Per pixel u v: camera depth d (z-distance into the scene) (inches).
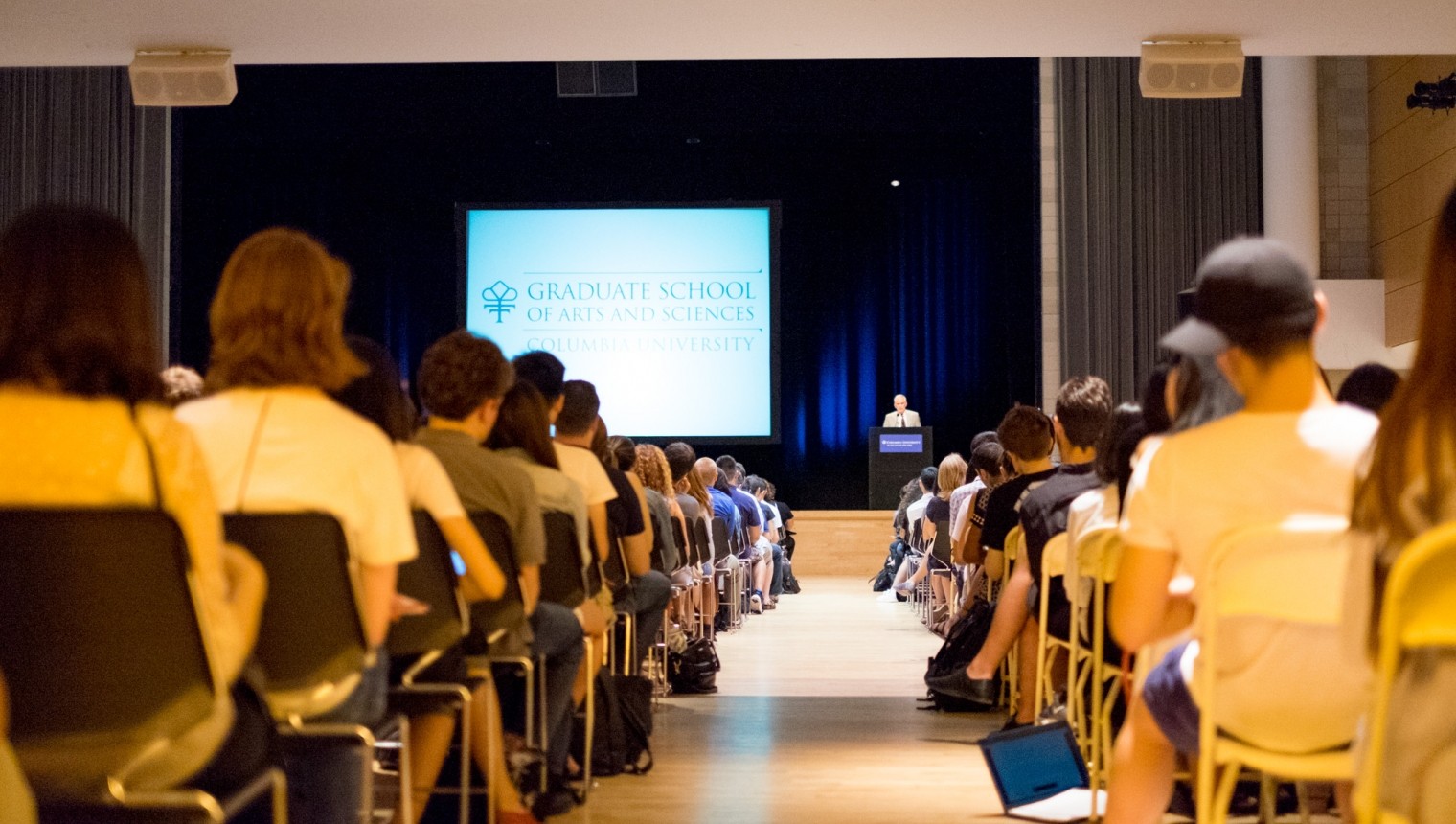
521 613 118.4
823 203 565.6
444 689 100.7
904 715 215.5
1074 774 140.4
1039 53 257.8
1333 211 442.3
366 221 547.2
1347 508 78.0
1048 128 449.7
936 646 313.0
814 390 575.5
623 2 227.5
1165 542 80.8
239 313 83.0
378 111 467.8
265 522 79.1
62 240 62.9
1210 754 78.2
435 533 100.7
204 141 476.7
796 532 514.3
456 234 516.1
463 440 119.1
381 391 103.0
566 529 138.3
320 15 233.9
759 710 220.7
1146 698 86.9
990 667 176.4
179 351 461.4
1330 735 77.4
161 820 62.6
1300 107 423.5
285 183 536.7
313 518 79.3
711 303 515.5
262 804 86.4
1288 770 77.9
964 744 187.6
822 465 576.7
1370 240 439.2
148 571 61.2
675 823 139.7
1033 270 456.8
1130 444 122.1
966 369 567.8
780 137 528.4
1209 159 443.5
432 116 468.1
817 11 232.4
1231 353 81.9
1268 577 76.5
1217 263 81.6
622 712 167.0
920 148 536.1
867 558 511.5
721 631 341.7
